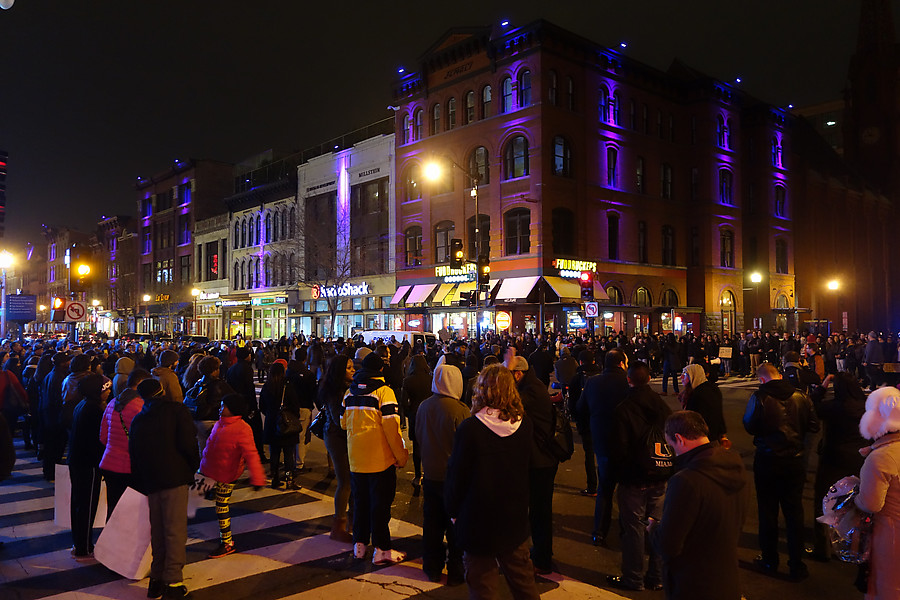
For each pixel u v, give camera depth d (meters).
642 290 37.94
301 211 48.69
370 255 43.00
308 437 10.57
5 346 21.42
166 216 67.44
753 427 5.94
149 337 33.94
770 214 46.16
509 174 34.56
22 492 9.19
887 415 4.08
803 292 49.62
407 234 40.25
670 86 40.53
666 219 39.69
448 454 5.65
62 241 90.12
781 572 5.91
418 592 5.54
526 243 33.66
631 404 5.61
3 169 22.73
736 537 3.38
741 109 45.88
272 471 9.42
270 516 7.88
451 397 5.75
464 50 36.69
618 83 37.25
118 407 6.22
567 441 6.20
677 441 3.56
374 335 26.84
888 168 66.56
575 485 9.41
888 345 24.83
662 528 3.35
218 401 8.62
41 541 6.99
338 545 6.79
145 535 5.71
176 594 5.40
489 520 3.97
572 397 9.73
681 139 41.19
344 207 44.84
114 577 5.94
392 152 41.34
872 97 68.25
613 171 36.81
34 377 12.25
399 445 6.17
